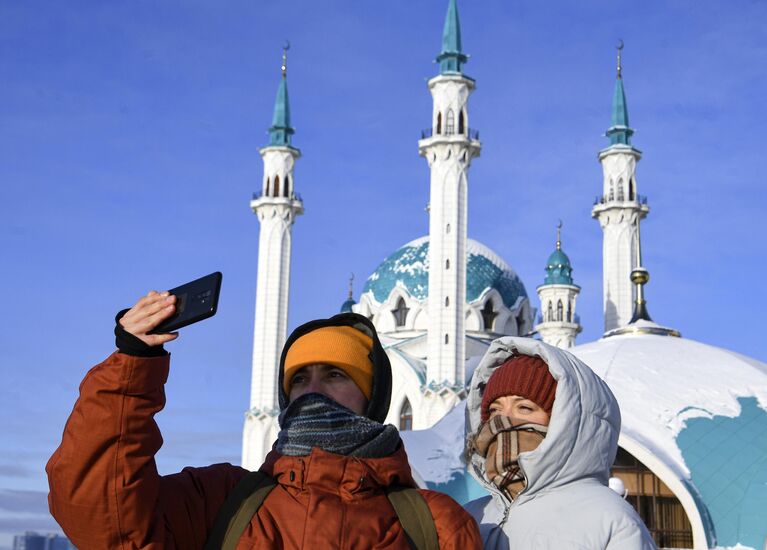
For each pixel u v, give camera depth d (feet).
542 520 18.54
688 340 107.96
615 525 18.12
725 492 85.56
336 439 15.96
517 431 19.70
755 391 94.89
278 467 15.88
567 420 18.69
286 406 17.22
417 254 216.33
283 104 230.07
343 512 15.23
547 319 239.71
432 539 15.67
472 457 21.76
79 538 14.35
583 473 19.02
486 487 20.71
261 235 220.02
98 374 14.15
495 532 19.35
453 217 181.47
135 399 14.10
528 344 20.10
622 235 220.43
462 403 108.58
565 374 19.08
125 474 13.97
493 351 21.24
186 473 16.15
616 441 19.98
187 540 15.31
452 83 187.21
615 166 225.76
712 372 97.86
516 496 19.70
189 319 13.88
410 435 99.04
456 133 184.55
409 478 16.69
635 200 223.10
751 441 89.35
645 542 18.19
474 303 209.05
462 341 177.37
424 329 207.10
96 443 13.85
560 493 18.89
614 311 216.13
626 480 88.28
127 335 14.14
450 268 179.22
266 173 223.71
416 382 190.70
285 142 226.17
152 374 14.21
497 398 20.35
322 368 17.04
